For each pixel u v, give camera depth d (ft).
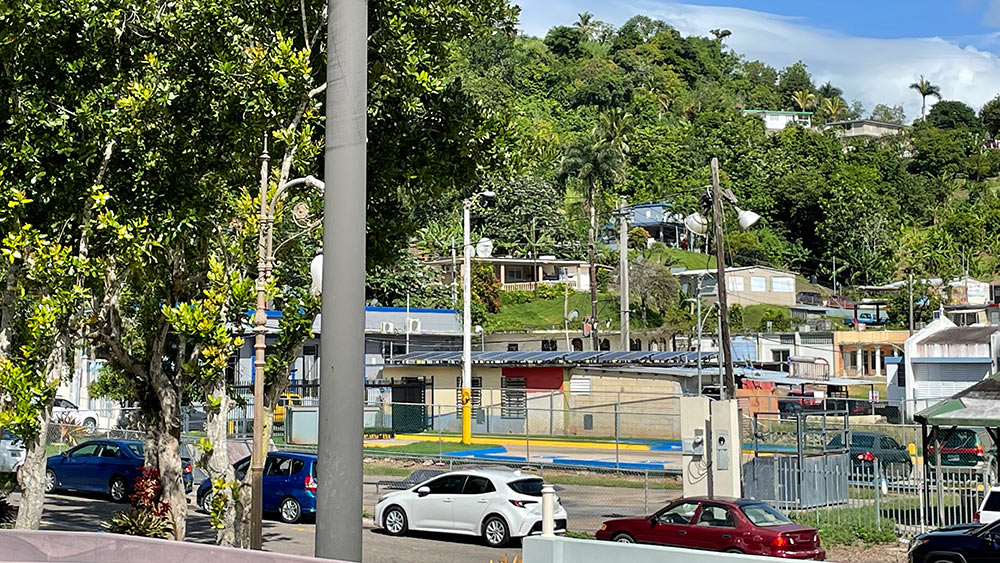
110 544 39.93
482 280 305.32
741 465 77.77
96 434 130.82
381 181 66.08
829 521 79.00
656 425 157.17
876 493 78.95
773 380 169.58
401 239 69.46
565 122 465.47
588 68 505.25
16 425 54.44
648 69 540.93
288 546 71.15
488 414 160.66
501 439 154.81
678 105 520.01
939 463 79.97
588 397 163.73
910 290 248.32
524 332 245.24
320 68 60.95
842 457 87.56
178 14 58.23
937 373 180.96
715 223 107.55
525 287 326.24
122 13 60.03
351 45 30.45
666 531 64.54
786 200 417.90
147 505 63.21
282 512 84.28
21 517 55.77
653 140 447.01
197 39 58.54
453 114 66.23
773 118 622.54
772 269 329.31
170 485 64.08
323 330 29.94
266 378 61.72
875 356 255.50
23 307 63.52
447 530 76.84
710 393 162.91
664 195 414.62
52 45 59.47
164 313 55.01
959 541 62.34
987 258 383.24
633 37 648.38
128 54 61.98
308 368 178.40
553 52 565.94
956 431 116.67
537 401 167.94
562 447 143.74
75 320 58.59
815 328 302.25
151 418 67.00
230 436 145.07
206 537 74.33
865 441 117.50
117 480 94.27
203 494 90.38
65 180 59.41
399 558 68.74
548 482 107.55
